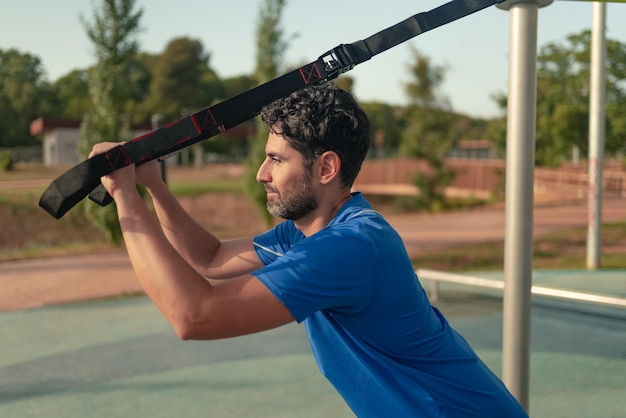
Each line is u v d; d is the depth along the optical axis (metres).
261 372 4.26
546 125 25.81
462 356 1.36
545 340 4.94
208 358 4.64
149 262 1.14
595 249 8.61
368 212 1.30
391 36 1.21
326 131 1.26
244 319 1.15
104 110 13.37
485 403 1.34
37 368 4.50
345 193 1.36
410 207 24.88
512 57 2.14
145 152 1.17
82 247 13.08
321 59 1.22
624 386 3.83
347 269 1.19
